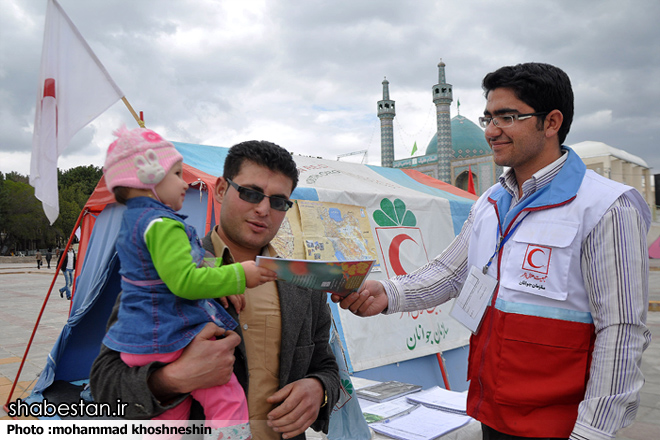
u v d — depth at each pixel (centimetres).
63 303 1242
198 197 408
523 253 156
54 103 361
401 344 477
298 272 141
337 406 239
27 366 575
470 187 777
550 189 156
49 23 369
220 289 130
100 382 136
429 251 537
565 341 147
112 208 481
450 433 242
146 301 134
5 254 5409
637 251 139
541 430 147
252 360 157
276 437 158
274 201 159
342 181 529
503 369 155
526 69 158
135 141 141
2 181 5419
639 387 134
